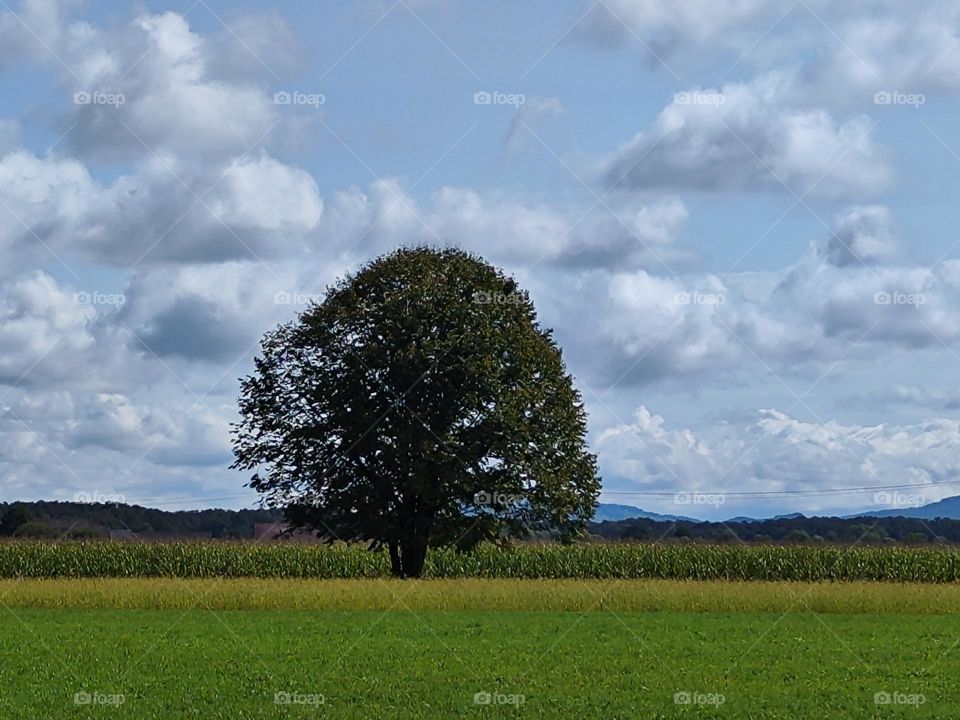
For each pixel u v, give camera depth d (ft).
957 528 277.03
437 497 203.00
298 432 211.20
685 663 102.12
